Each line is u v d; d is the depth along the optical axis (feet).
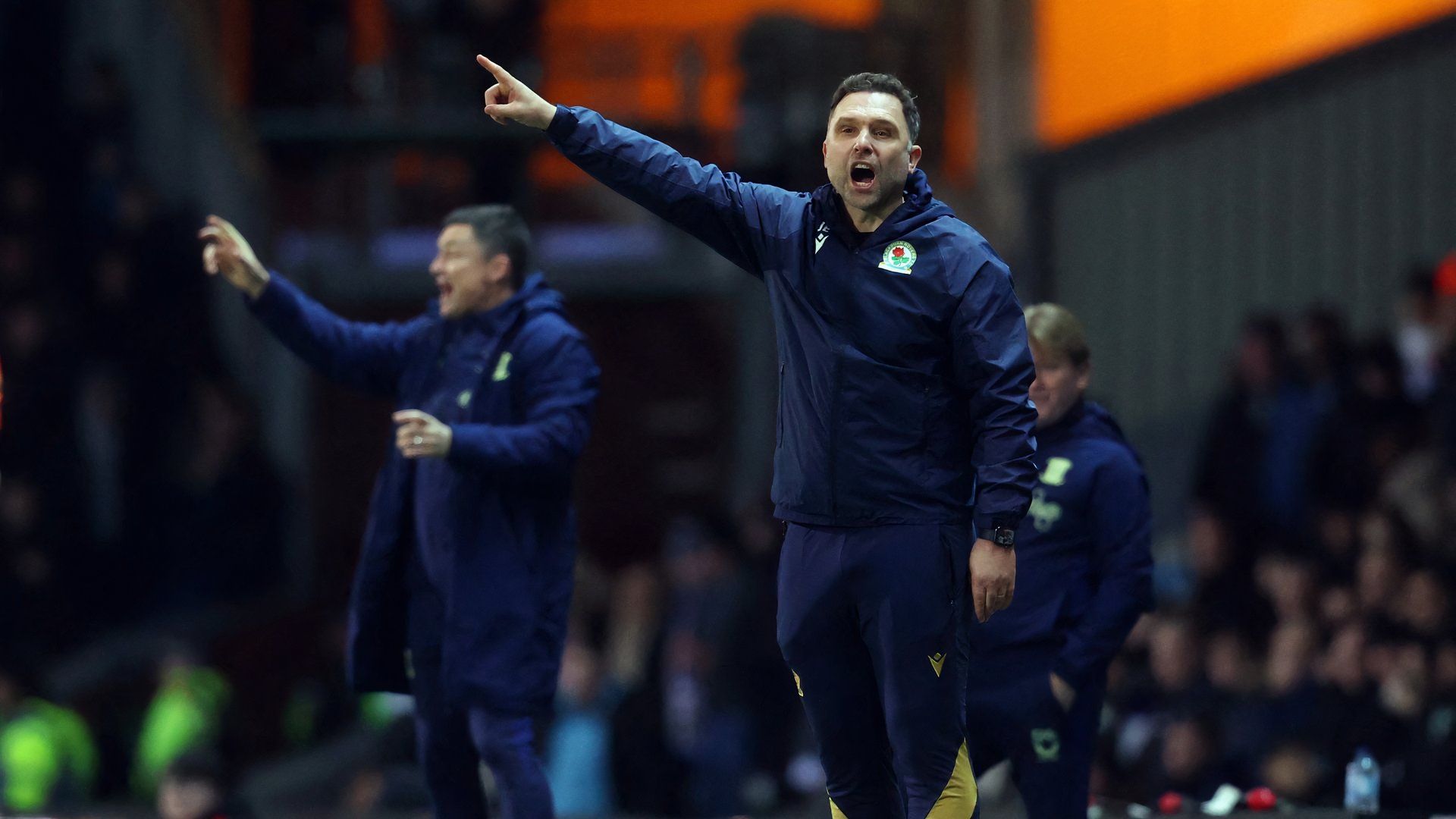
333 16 144.15
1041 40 157.07
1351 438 102.68
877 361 40.09
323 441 151.94
